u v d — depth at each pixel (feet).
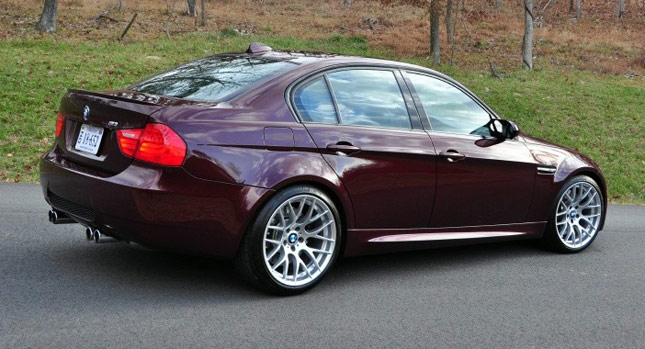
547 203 19.26
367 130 15.60
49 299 13.61
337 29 107.14
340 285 15.80
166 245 13.58
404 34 105.60
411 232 16.53
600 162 48.19
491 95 65.36
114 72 54.75
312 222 14.92
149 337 12.03
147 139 13.28
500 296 15.71
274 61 16.05
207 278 15.53
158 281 15.14
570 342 13.10
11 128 36.86
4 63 51.67
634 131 58.13
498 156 17.79
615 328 14.03
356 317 13.73
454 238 17.33
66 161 14.93
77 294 13.99
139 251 17.33
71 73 51.93
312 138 14.64
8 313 12.73
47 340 11.61
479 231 17.94
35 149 34.24
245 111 14.19
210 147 13.44
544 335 13.39
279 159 14.08
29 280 14.67
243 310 13.67
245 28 98.78
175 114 13.46
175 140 13.20
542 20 136.77
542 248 20.44
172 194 13.15
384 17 122.52
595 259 19.75
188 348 11.65
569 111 62.54
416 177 16.19
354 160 15.17
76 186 14.19
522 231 18.94
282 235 14.35
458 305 14.90
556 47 107.04
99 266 15.96
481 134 17.90
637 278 17.99
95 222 13.98
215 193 13.44
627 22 144.97
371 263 17.90
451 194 16.96
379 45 94.94
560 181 19.31
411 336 12.89
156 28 89.66
